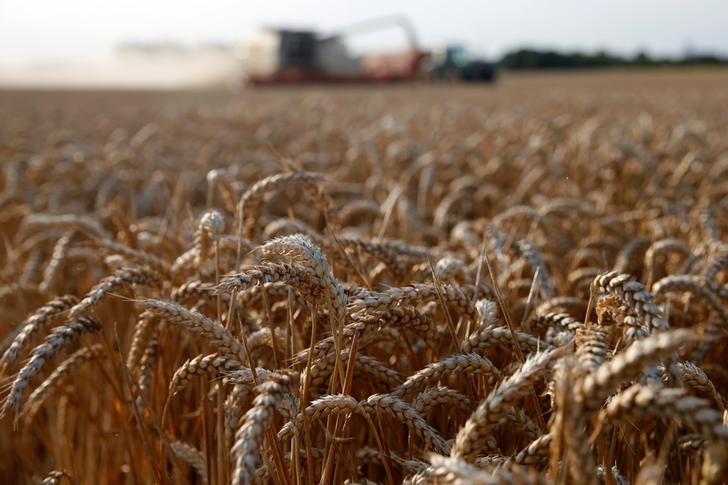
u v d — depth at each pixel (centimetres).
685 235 517
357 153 947
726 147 1030
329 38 5562
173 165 923
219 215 282
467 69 5562
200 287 264
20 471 392
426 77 5425
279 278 192
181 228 448
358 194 725
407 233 495
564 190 712
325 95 3562
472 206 746
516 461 184
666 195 660
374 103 2623
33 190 736
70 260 460
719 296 292
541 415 218
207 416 275
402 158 879
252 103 2866
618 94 3198
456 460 147
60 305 255
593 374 144
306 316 285
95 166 923
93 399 366
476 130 1484
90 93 4122
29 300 425
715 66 11162
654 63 11731
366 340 251
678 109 1956
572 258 458
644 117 1524
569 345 177
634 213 560
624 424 227
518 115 1733
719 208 559
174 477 284
